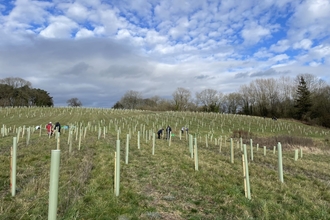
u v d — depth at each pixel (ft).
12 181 18.63
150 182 24.20
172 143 66.59
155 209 17.31
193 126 150.92
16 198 17.88
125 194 19.53
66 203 16.69
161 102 360.28
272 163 41.65
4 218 14.39
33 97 337.72
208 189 21.88
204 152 47.96
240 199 19.44
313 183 27.89
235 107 319.06
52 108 243.81
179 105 327.47
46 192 18.89
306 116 225.56
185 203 18.90
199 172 27.89
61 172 24.89
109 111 235.61
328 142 100.12
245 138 105.70
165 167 31.01
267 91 276.21
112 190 19.80
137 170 29.22
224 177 26.18
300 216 16.74
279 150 27.20
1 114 181.78
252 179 26.37
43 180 21.66
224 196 20.21
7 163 29.12
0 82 324.60
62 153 37.76
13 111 202.69
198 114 207.72
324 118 188.85
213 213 17.11
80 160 32.30
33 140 60.59
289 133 145.48
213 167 31.09
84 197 18.06
